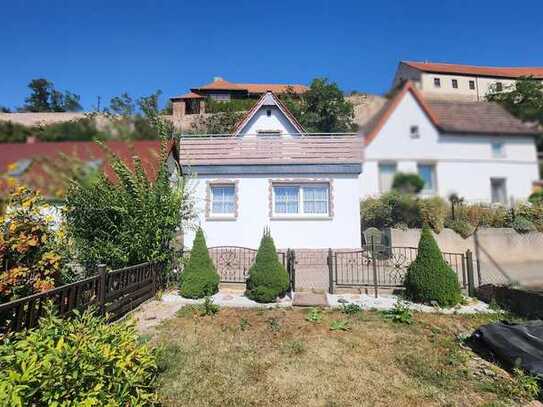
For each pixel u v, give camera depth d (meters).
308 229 11.13
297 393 3.63
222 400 3.49
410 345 4.78
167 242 8.15
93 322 3.43
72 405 2.49
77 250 7.09
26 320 3.76
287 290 7.52
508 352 4.16
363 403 3.48
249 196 11.36
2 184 3.92
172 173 9.07
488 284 6.61
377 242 7.52
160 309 6.43
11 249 4.57
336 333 5.17
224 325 5.50
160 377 3.86
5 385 2.29
